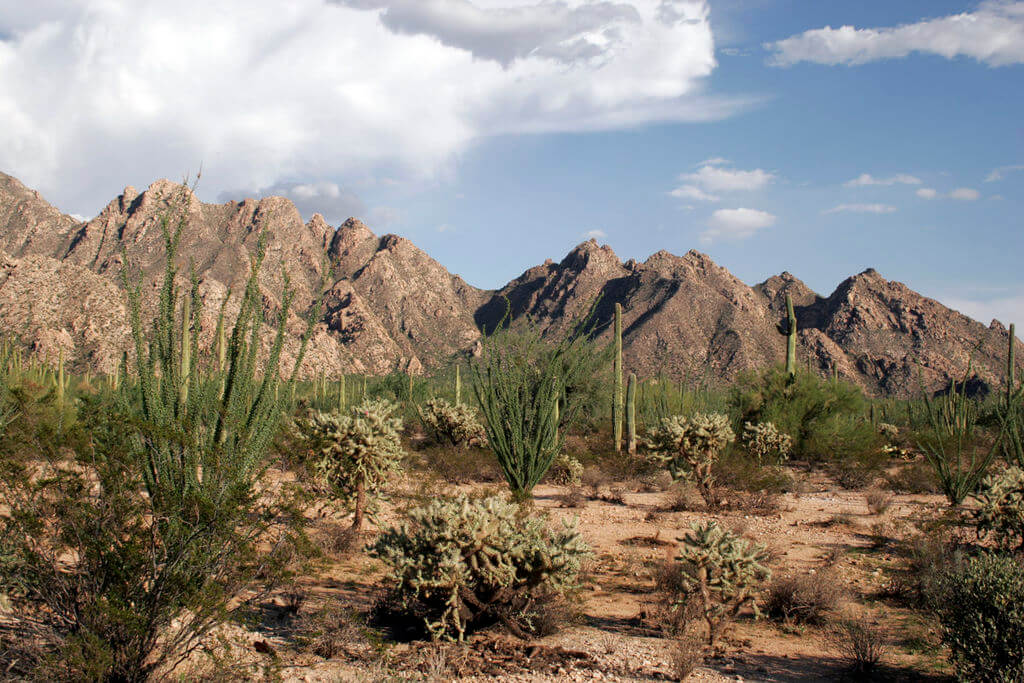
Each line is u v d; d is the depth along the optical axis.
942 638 6.11
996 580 5.87
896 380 153.62
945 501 16.47
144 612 5.02
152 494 5.23
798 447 23.00
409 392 45.50
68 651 4.52
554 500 15.91
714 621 7.24
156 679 4.91
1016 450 16.47
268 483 5.83
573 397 15.09
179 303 6.23
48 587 4.97
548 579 6.88
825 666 6.34
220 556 5.25
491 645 6.46
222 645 5.53
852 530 12.89
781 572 9.56
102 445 5.15
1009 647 5.45
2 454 4.99
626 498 16.64
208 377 5.91
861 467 20.55
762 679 5.90
